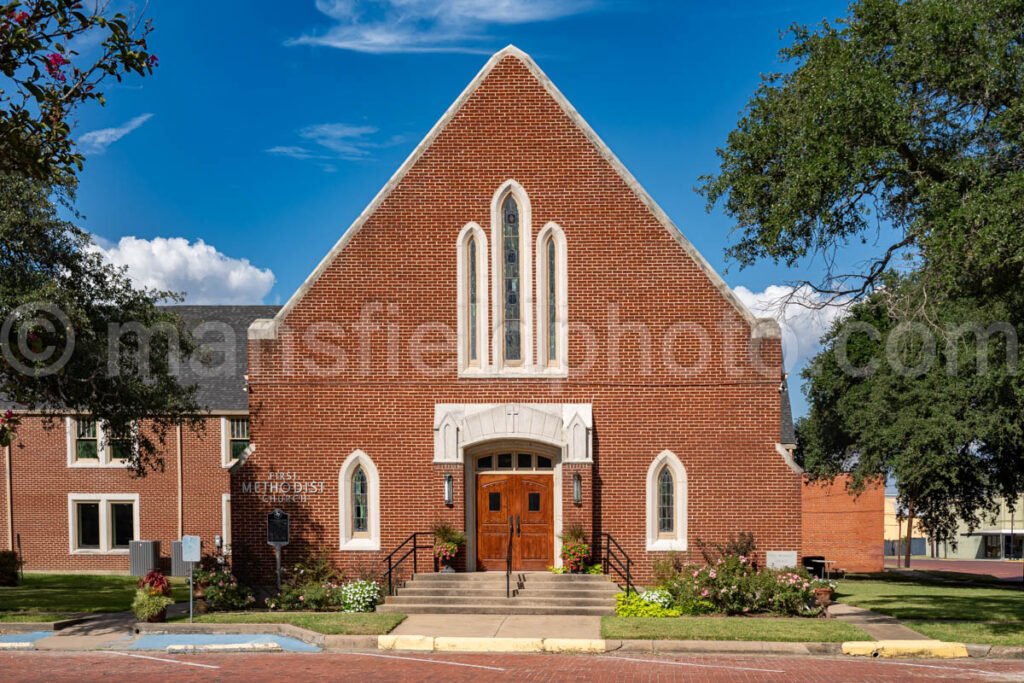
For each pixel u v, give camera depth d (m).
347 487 24.42
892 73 20.19
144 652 18.45
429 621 20.97
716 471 24.05
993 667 16.73
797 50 22.88
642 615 21.62
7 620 21.75
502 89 24.97
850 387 43.12
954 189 19.36
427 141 24.89
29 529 37.28
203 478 36.88
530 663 17.05
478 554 24.34
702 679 15.48
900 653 17.86
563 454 23.80
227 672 16.22
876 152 19.53
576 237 24.61
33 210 23.31
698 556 23.84
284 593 22.88
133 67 14.54
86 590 29.81
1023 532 77.62
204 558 23.66
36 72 14.20
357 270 24.75
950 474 33.75
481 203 24.78
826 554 44.84
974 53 19.36
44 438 37.44
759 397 24.12
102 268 25.12
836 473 44.34
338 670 16.34
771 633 19.06
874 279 22.08
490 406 24.30
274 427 24.56
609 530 24.05
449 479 24.00
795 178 20.45
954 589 31.69
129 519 37.25
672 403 24.23
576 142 24.80
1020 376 30.05
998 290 21.33
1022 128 19.31
